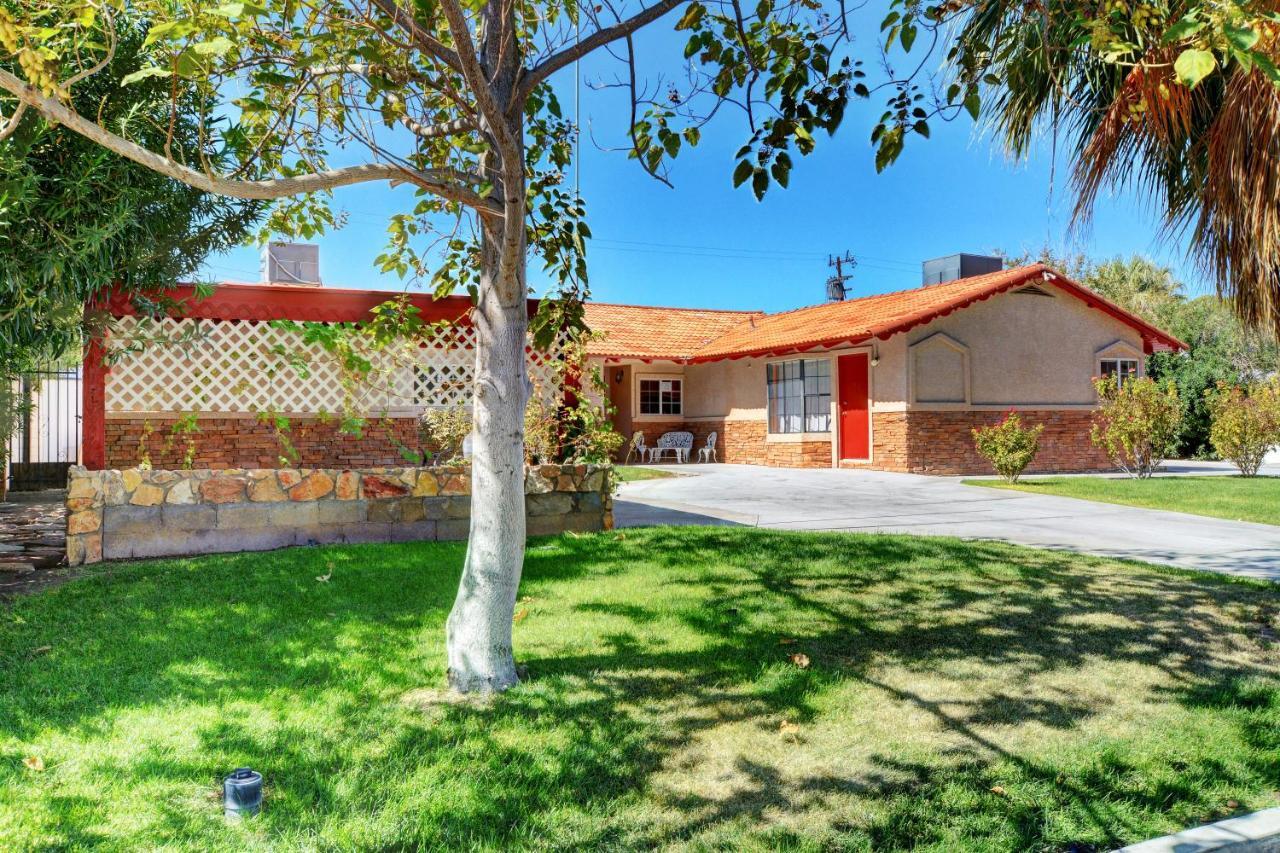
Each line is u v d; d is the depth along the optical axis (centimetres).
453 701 416
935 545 806
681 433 2311
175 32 280
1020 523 1045
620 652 491
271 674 443
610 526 891
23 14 357
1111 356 1975
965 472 1762
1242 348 2511
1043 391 1877
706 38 493
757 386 2128
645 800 329
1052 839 308
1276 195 433
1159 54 441
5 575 667
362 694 420
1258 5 379
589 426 923
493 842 294
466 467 846
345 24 420
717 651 493
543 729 385
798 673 460
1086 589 645
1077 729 400
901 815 322
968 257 2283
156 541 729
